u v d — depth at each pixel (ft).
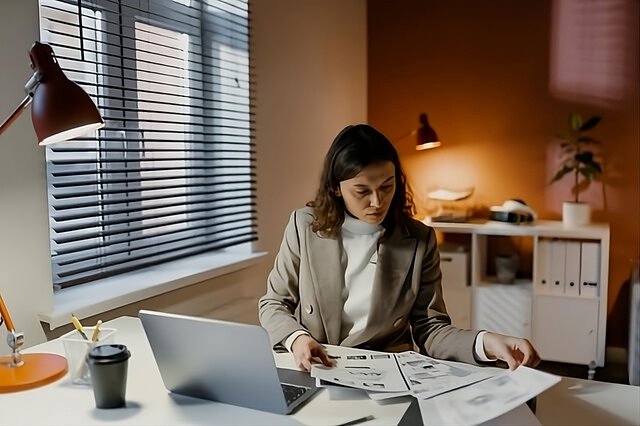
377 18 13.06
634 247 11.58
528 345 4.25
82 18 6.57
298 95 10.37
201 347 3.73
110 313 6.57
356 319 5.55
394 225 5.63
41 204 5.74
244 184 9.14
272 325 5.20
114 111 7.04
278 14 9.61
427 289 5.61
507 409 3.36
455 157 12.71
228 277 8.59
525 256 12.23
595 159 11.66
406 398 3.82
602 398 3.90
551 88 11.90
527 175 12.23
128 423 3.55
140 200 7.11
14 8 5.37
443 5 12.53
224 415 3.65
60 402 3.86
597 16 11.44
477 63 12.39
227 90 8.75
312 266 5.63
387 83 13.12
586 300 10.74
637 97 11.32
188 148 8.23
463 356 4.63
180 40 7.95
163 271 7.65
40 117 3.89
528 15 11.93
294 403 3.76
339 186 5.49
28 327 5.68
